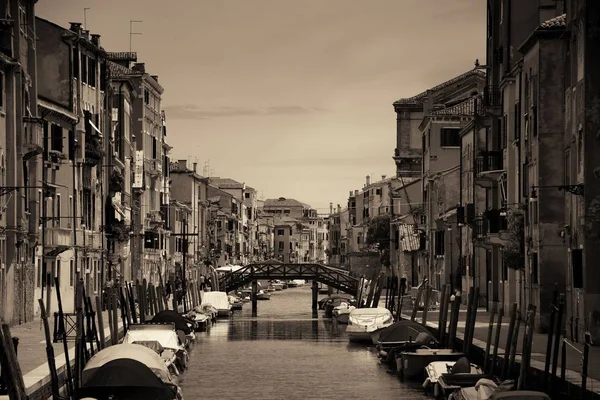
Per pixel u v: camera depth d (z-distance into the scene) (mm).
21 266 56594
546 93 52281
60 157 65812
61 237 63969
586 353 31578
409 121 123625
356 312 70875
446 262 91625
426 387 44719
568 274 49594
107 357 38750
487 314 69688
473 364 44125
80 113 72062
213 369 53719
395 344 56688
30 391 32000
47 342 34969
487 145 72562
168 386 38719
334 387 46438
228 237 186750
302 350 64062
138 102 108812
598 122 45094
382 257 138875
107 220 84875
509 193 62875
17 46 56094
